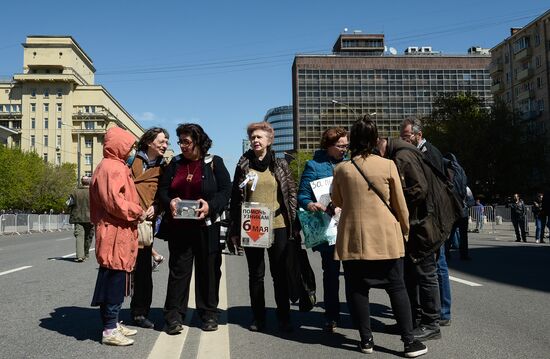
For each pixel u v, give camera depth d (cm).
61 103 10606
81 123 10644
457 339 454
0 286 753
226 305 635
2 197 5753
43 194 6881
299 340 458
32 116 10556
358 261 416
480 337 459
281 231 493
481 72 11831
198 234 491
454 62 11856
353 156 429
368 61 11925
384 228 407
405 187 436
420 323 488
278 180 496
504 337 459
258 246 472
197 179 489
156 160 534
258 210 477
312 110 11850
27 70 10806
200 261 495
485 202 5297
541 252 1355
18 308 589
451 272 928
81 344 436
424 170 452
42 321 523
